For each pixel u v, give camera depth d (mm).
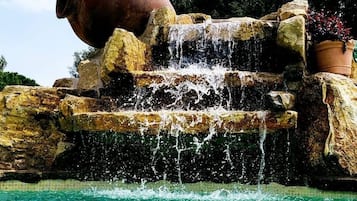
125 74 6871
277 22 7512
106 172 6645
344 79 6621
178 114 6266
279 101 6207
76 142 6742
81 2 8203
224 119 6227
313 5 17281
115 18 8219
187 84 6793
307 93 6531
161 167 6574
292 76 6660
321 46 7141
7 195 5965
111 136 6539
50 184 6484
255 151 6461
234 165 6500
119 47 6918
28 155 6855
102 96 6961
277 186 6336
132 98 6895
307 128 6438
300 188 6238
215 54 7707
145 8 8273
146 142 6516
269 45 7449
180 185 6441
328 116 6309
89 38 8547
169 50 7754
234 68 7602
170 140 6434
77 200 5637
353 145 6281
